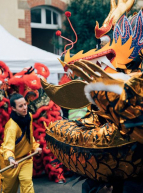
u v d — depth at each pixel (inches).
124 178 85.8
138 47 93.1
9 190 124.3
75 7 414.0
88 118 98.8
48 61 259.1
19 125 118.8
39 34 495.5
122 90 73.1
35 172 173.3
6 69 152.4
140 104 72.7
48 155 165.0
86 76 79.1
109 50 97.7
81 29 401.4
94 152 84.9
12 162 111.7
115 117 77.3
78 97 92.2
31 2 451.2
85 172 90.2
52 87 97.4
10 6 439.8
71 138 93.4
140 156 80.7
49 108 158.9
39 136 161.3
